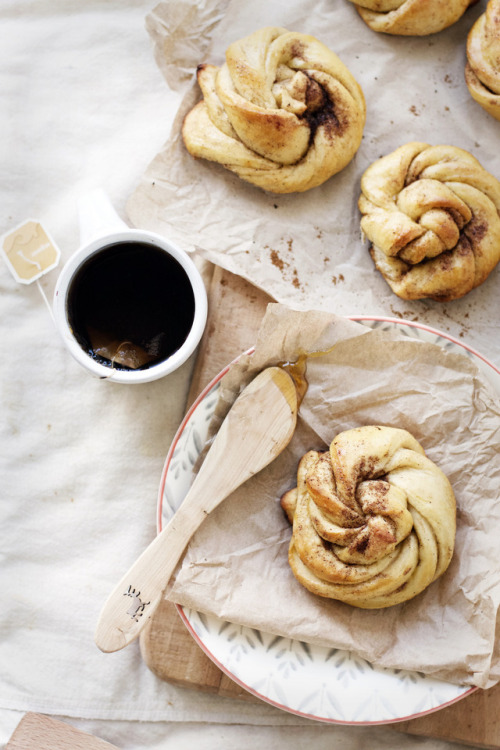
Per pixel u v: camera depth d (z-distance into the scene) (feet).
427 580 2.07
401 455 2.09
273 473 2.16
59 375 2.34
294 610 2.08
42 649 2.31
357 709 2.06
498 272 2.32
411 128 2.34
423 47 2.35
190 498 2.07
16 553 2.33
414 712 2.05
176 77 2.32
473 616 2.07
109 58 2.38
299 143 2.22
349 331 2.10
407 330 2.14
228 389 2.11
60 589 2.32
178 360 2.12
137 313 2.16
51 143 2.37
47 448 2.34
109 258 2.15
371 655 2.07
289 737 2.31
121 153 2.37
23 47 2.37
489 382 2.13
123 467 2.33
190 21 2.27
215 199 2.30
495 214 2.27
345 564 2.05
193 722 2.31
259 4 2.30
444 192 2.23
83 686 2.30
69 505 2.33
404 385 2.15
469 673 2.05
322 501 2.05
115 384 2.33
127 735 2.30
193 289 2.14
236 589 2.08
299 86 2.22
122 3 2.39
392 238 2.21
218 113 2.24
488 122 2.34
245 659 2.07
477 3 2.35
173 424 2.33
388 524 2.04
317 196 2.32
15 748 2.19
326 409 2.16
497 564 2.07
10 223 2.36
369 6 2.30
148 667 2.26
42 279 2.35
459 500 2.14
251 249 2.29
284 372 2.12
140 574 2.05
